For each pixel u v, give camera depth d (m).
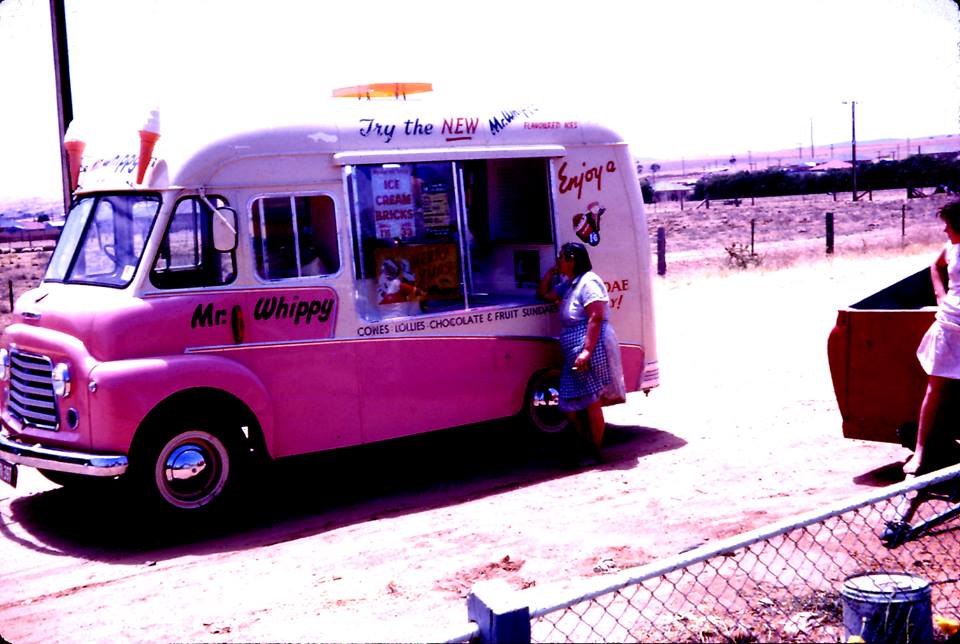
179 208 7.12
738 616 4.92
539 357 8.84
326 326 7.63
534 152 8.68
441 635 3.19
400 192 8.08
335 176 7.72
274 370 7.41
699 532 6.38
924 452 6.75
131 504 7.89
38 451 7.07
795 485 7.33
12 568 6.49
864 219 57.03
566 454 8.88
